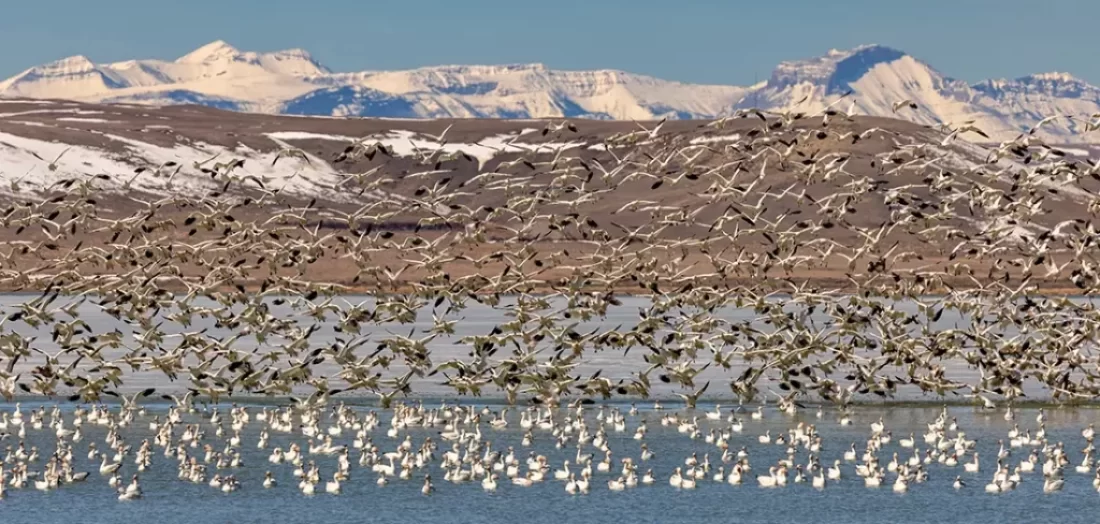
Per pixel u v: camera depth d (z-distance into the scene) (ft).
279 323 192.34
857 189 189.57
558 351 195.31
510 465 177.17
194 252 201.67
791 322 214.69
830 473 174.81
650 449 192.24
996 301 213.46
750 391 199.82
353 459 185.37
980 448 193.98
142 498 161.79
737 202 193.88
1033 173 190.19
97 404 223.30
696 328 199.82
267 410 217.15
